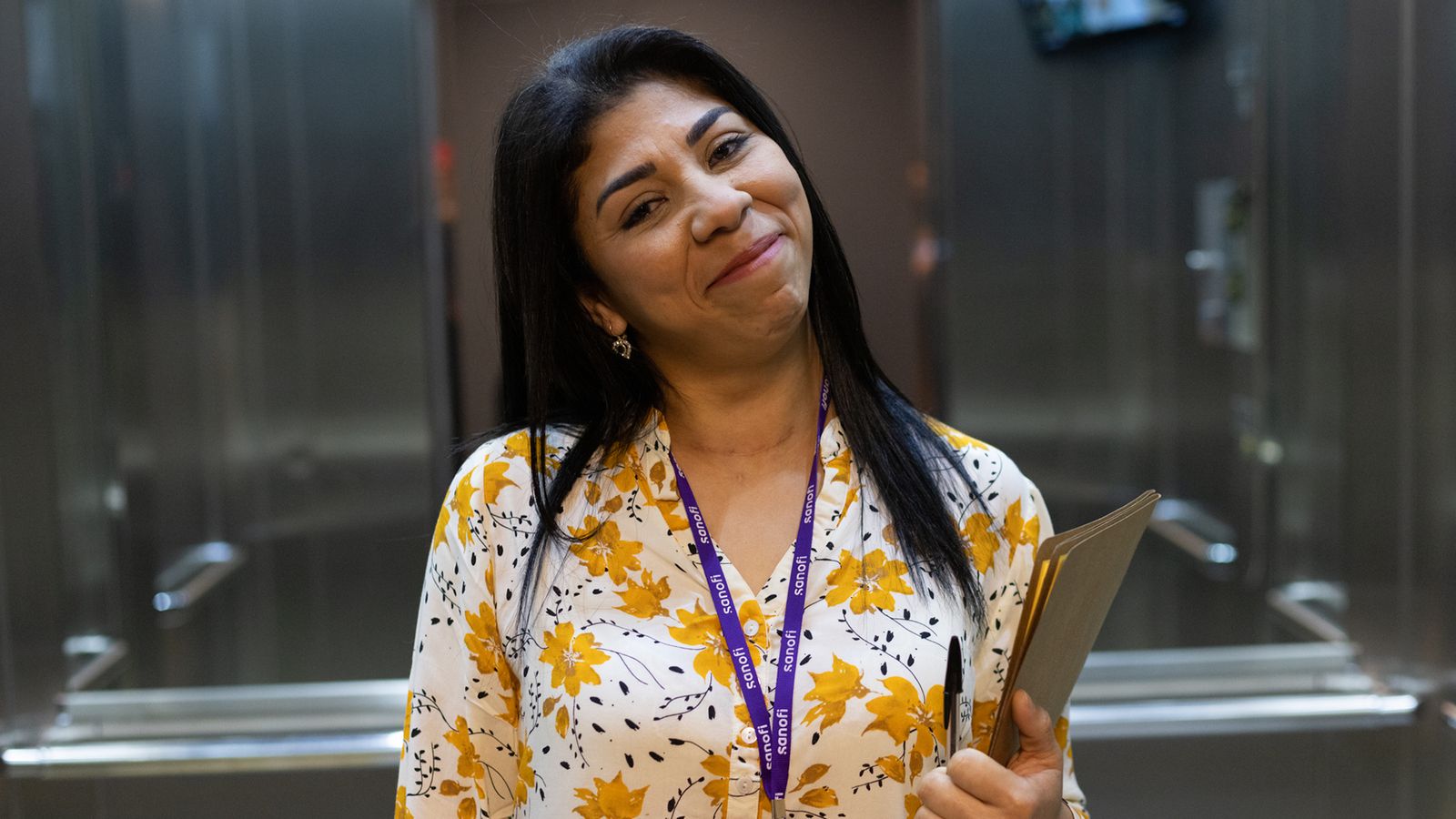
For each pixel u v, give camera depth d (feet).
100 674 14.03
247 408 15.31
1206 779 11.51
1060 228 15.52
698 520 4.23
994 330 15.67
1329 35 14.34
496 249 4.35
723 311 3.99
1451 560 13.61
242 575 15.55
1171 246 15.52
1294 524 15.44
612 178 4.00
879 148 18.72
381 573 15.42
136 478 15.24
